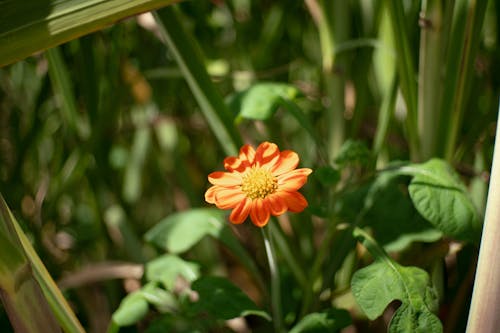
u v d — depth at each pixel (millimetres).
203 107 679
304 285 721
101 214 908
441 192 644
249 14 924
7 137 914
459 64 673
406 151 855
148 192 1074
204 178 1007
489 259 528
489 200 530
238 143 684
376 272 611
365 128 888
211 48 949
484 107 863
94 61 787
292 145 972
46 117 889
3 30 507
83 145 821
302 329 640
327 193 756
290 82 909
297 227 870
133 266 811
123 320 666
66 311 570
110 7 519
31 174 917
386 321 762
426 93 696
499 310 527
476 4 653
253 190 567
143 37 898
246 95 721
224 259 924
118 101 843
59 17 513
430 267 720
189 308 649
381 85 818
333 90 778
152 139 1028
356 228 650
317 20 808
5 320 789
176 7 643
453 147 709
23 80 894
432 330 587
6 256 513
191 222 738
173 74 852
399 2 656
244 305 647
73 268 923
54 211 919
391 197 705
